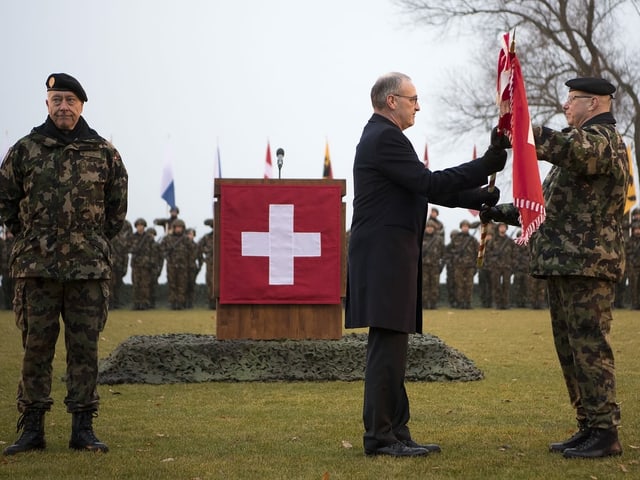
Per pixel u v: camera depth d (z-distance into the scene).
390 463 5.70
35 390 6.19
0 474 5.47
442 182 5.75
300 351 9.49
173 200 26.08
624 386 8.97
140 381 9.23
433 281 25.41
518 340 14.24
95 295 6.18
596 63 32.72
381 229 5.86
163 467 5.66
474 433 6.71
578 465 5.61
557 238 5.88
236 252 9.47
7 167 6.15
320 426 7.04
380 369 5.89
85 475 5.47
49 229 6.07
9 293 24.59
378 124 5.98
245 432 6.81
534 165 5.52
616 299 25.45
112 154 6.30
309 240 9.54
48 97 6.20
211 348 9.48
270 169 24.12
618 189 5.87
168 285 25.27
